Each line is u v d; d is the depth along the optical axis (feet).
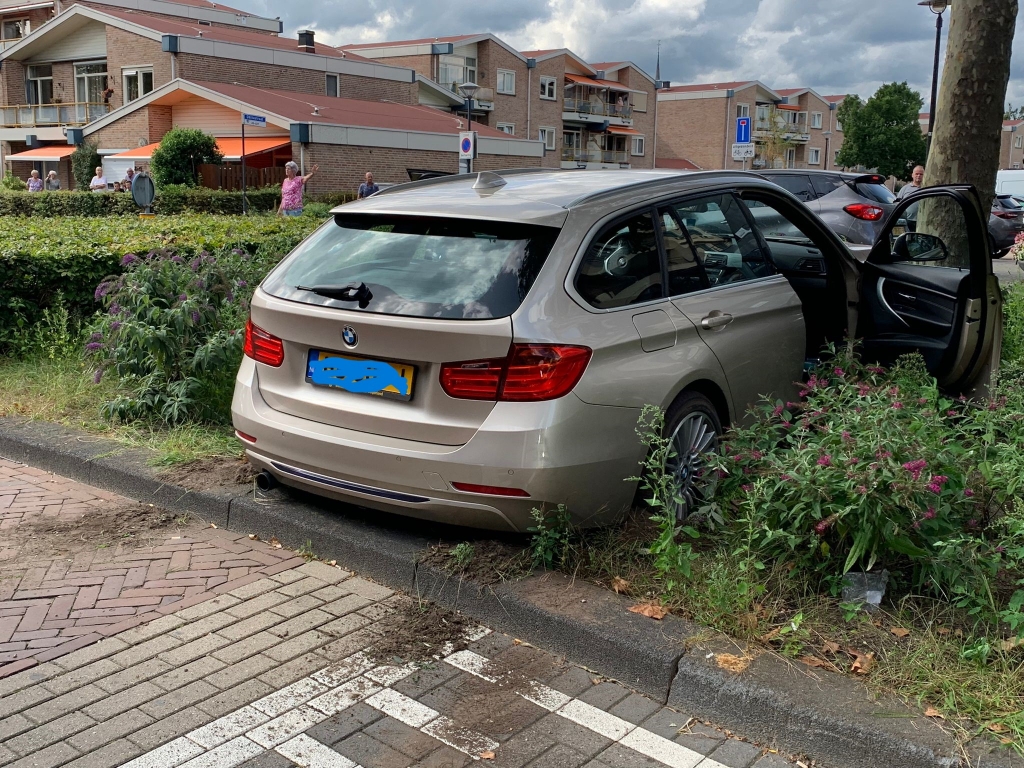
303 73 145.28
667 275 14.17
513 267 12.46
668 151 285.23
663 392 13.24
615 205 13.80
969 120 23.44
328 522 14.35
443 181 16.42
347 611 12.60
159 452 17.60
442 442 12.31
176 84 120.16
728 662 10.55
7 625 12.10
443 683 11.00
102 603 12.73
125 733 9.95
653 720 10.36
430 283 12.69
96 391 21.09
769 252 16.76
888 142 224.74
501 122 208.64
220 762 9.51
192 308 19.58
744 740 10.03
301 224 39.11
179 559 14.14
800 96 312.50
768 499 12.09
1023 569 12.10
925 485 11.35
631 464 12.87
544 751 9.77
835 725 9.53
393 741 9.90
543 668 11.32
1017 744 9.10
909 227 24.98
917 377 16.10
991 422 13.80
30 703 10.44
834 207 48.32
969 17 23.08
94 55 150.41
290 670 11.20
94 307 25.49
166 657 11.43
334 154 111.04
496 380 11.96
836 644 10.85
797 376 16.63
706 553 13.03
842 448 12.04
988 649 10.18
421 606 12.69
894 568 12.28
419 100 173.06
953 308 17.02
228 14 198.18
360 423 12.94
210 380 19.67
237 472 16.58
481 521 12.49
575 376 12.05
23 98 161.38
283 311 13.61
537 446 11.85
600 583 12.46
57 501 16.40
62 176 153.38
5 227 31.14
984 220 15.93
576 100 233.14
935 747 9.11
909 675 10.18
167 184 101.09
